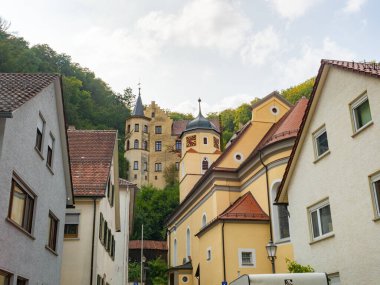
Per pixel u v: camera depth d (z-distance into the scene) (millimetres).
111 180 25812
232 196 32312
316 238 15930
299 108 29094
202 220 35812
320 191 15688
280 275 11102
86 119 92062
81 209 21016
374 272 12570
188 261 39312
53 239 17062
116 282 32938
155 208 80188
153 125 111375
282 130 27781
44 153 14922
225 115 105875
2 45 67812
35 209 14008
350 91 14234
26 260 13070
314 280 11094
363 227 13195
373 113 13000
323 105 15789
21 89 12992
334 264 14570
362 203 13305
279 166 26625
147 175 106375
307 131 16797
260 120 34969
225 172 32562
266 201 27375
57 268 17281
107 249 24719
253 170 29859
